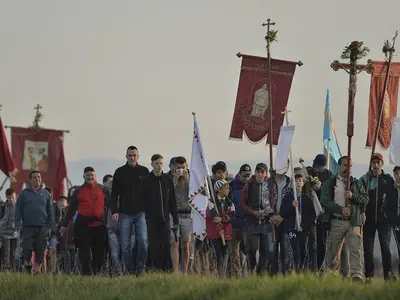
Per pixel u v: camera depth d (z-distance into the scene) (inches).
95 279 2213.3
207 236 2461.9
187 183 2527.1
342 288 1784.0
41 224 2605.8
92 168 2534.5
